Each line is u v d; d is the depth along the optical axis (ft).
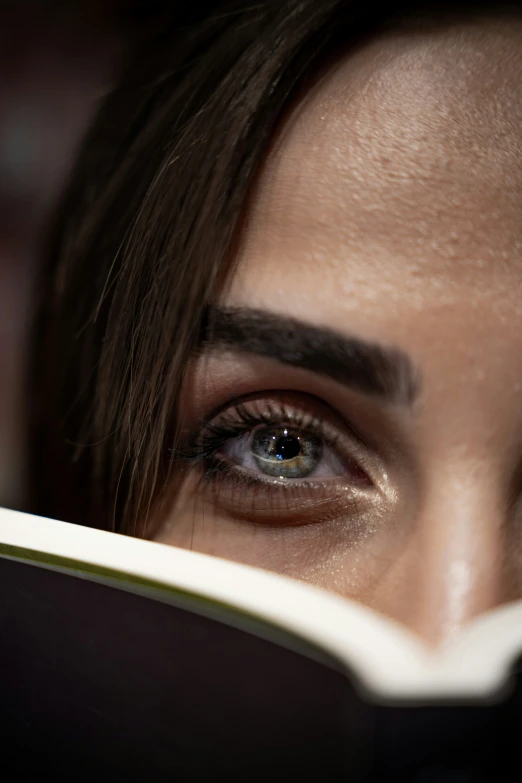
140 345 0.90
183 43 0.99
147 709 0.68
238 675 0.66
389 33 0.86
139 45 1.09
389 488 0.85
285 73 0.85
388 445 0.84
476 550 0.79
